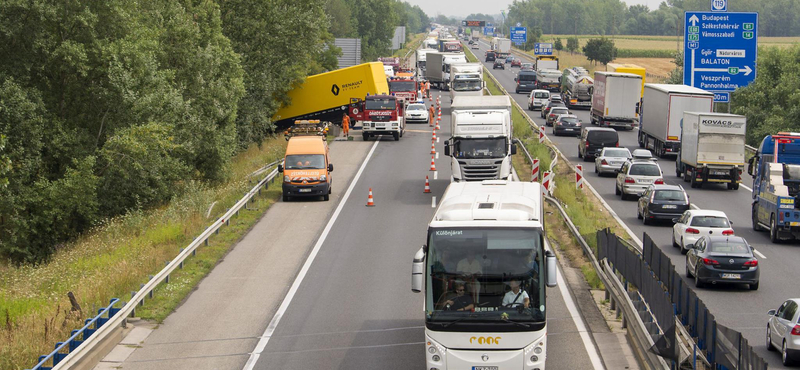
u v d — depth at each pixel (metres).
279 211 34.19
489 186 18.48
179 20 40.72
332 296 21.75
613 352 16.86
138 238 27.59
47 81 34.94
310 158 36.72
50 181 34.78
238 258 26.08
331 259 25.92
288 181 35.91
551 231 29.72
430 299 14.36
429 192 38.66
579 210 33.28
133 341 18.06
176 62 41.00
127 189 35.53
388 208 34.78
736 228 32.59
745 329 19.25
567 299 21.03
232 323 19.42
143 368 16.36
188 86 40.62
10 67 33.44
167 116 36.69
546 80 98.31
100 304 19.77
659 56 180.00
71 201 32.34
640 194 37.41
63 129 34.47
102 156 34.94
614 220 33.38
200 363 16.70
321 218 32.69
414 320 19.62
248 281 23.30
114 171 34.91
